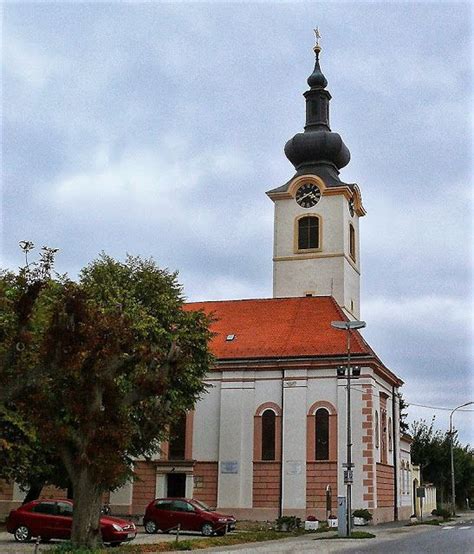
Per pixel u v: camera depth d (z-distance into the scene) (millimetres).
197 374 44406
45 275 23250
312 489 49375
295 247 64938
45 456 40531
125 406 24688
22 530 34125
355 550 29891
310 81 69938
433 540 35875
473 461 110188
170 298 44406
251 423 51719
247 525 46969
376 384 52094
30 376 22359
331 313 55469
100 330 23672
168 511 40469
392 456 56344
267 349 53062
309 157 67812
